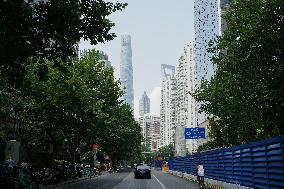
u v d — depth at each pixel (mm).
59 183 31406
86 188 28156
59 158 60719
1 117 32062
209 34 125438
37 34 14625
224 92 29094
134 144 89625
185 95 162625
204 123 95000
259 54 23734
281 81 23625
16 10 13609
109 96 45531
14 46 13953
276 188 16047
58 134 39969
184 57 165625
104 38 15023
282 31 22438
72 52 15492
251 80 24938
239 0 23250
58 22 14344
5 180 17859
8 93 27344
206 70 124938
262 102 25094
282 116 25344
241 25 23375
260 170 18344
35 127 37094
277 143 15609
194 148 138875
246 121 27781
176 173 59438
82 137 42531
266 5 22375
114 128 59281
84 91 35688
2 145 30688
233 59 25219
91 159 76375
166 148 163000
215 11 120312
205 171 35406
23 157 40812
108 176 54156
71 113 37125
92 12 14711
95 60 41312
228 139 32250
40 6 14586
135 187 29469
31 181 20203
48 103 35312
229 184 24844
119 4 15156
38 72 15477
